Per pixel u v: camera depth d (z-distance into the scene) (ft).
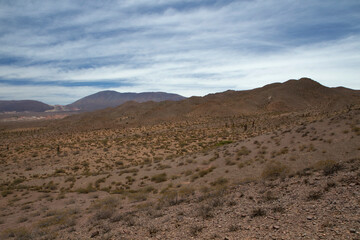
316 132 81.35
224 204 34.17
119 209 48.55
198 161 94.07
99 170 136.26
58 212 57.21
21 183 116.88
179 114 585.63
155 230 27.09
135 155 173.27
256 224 23.45
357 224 18.48
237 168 69.92
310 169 45.93
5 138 451.12
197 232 24.29
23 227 46.44
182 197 46.34
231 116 470.80
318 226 19.94
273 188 37.86
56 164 166.91
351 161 42.45
